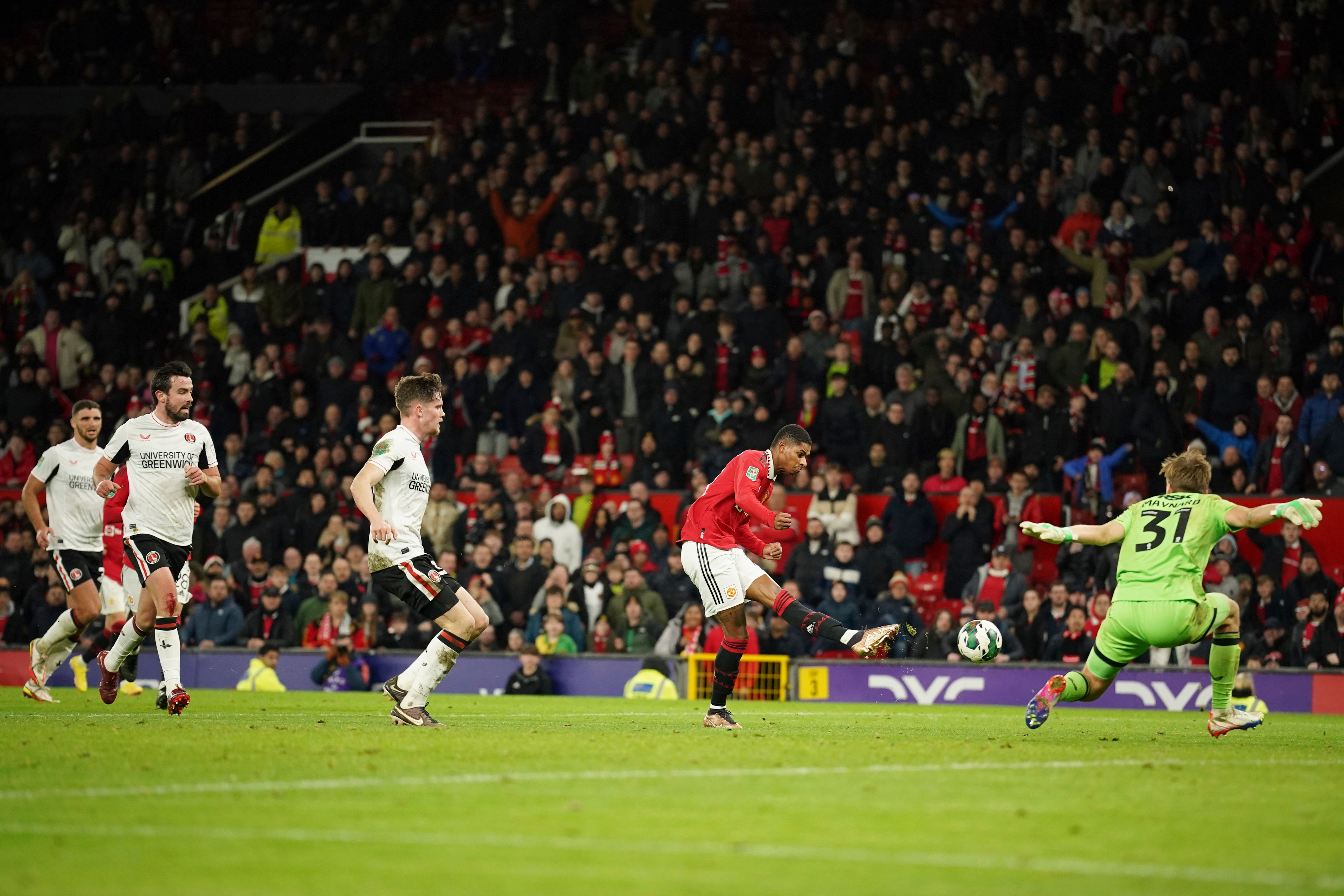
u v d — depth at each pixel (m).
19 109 94.44
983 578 56.75
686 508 62.94
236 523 62.88
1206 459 27.72
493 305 74.31
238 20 96.69
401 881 12.73
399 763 21.03
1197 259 69.06
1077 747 25.28
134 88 94.19
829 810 16.73
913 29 84.69
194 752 22.36
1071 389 64.56
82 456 37.19
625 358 67.50
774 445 29.34
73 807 16.73
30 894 12.16
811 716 37.00
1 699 39.91
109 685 35.06
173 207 84.25
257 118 90.31
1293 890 12.59
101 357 76.19
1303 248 70.12
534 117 82.94
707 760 21.78
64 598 59.03
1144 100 74.94
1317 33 76.75
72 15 94.69
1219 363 64.12
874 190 73.81
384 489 28.59
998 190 72.56
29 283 77.62
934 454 63.72
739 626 29.31
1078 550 58.03
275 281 77.00
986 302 67.94
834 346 67.62
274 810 16.55
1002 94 76.25
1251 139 73.69
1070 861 13.79
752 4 88.06
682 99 80.06
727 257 72.06
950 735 28.12
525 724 30.11
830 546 58.31
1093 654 27.61
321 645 56.38
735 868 13.32
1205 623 26.78
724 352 67.69
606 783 18.94
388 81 94.00
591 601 57.53
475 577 57.41
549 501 62.94
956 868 13.42
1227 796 18.44
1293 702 50.22
